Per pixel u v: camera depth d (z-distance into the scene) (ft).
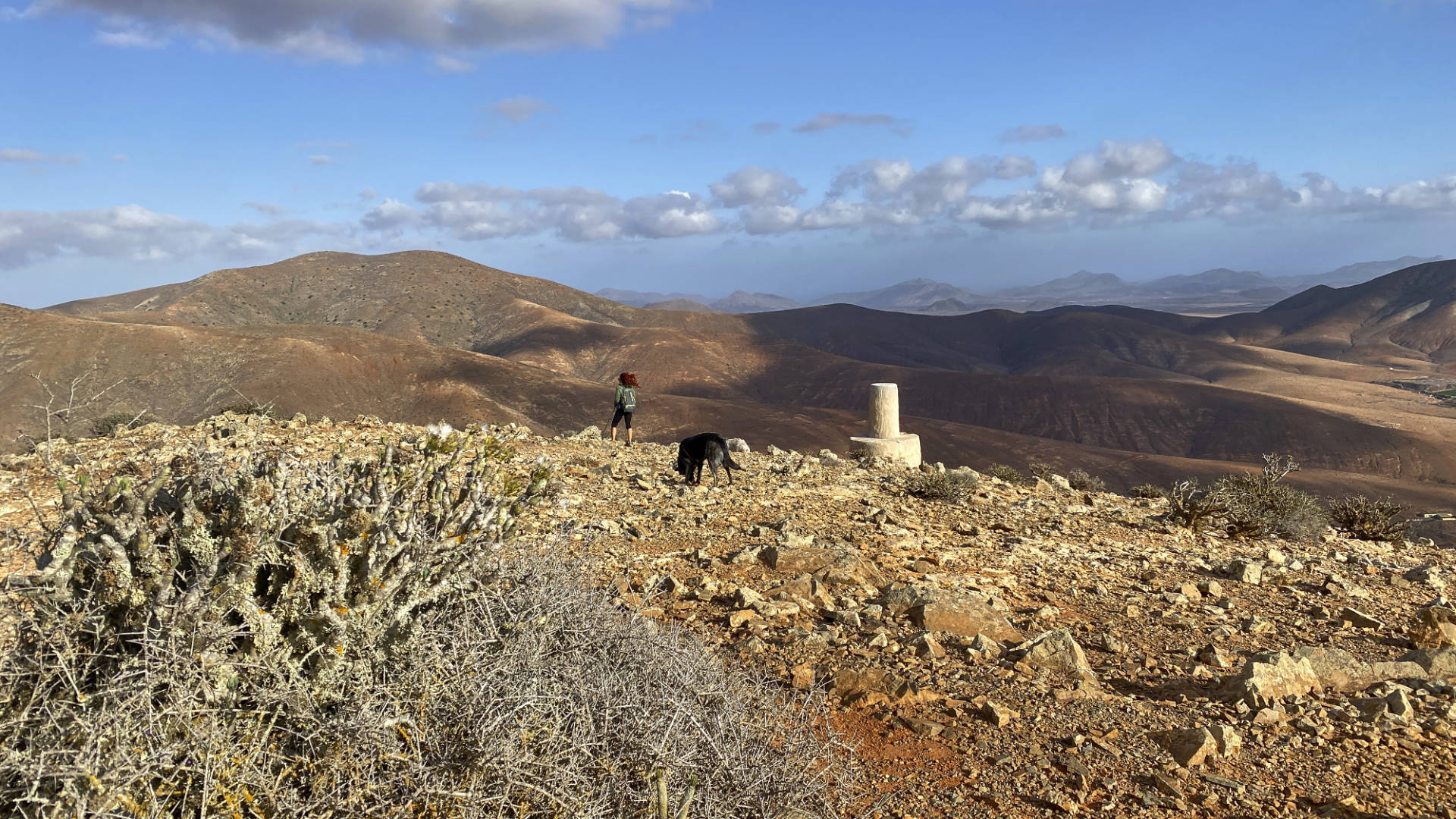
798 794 10.14
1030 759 13.87
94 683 8.34
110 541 8.45
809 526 30.60
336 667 8.68
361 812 7.84
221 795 7.50
